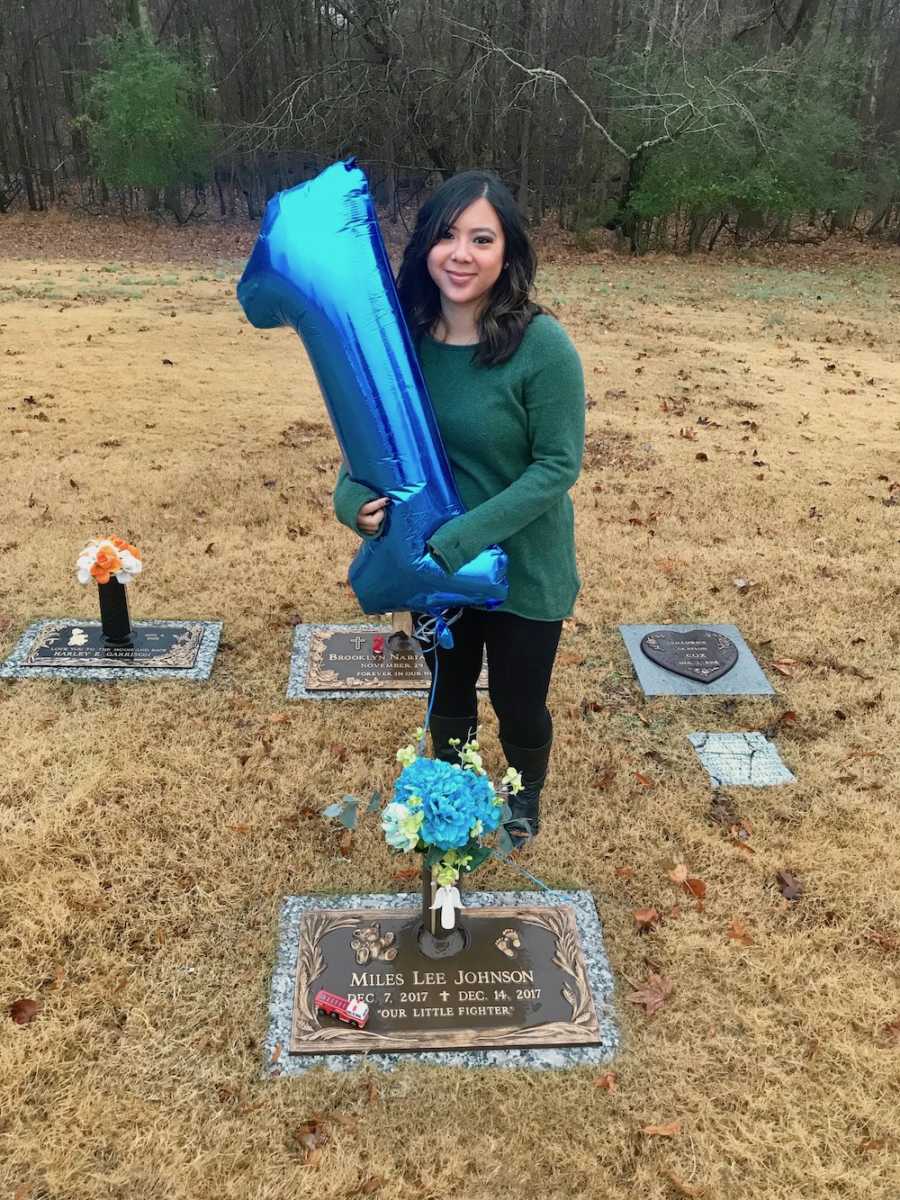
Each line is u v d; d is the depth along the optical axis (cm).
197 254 1986
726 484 666
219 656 435
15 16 2294
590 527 582
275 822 331
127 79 2080
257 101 2389
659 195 2027
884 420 834
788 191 2119
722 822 341
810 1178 223
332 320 205
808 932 292
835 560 549
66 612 464
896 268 1969
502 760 362
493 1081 242
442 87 2075
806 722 401
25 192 2530
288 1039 252
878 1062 250
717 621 478
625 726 396
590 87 2106
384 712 394
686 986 273
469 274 208
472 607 257
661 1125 233
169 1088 239
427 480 217
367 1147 227
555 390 219
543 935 282
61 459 668
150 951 279
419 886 304
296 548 541
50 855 310
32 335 1027
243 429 756
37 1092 237
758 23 2139
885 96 2353
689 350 1094
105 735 373
